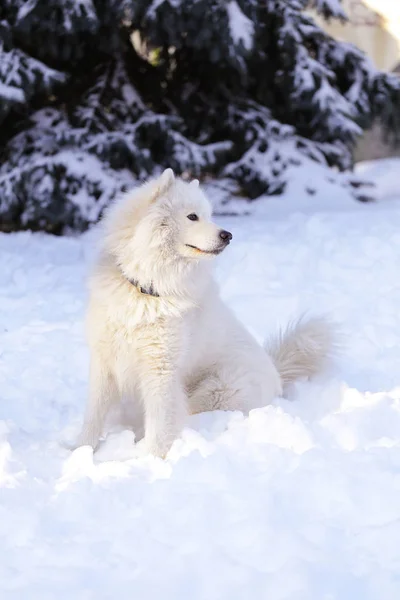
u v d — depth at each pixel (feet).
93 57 35.35
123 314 13.58
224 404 15.17
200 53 33.71
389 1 54.08
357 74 38.17
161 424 13.70
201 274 14.08
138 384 14.28
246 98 37.29
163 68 35.19
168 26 30.76
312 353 16.88
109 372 14.29
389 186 43.98
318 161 36.81
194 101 36.35
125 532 9.99
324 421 13.60
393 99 37.83
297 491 10.79
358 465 11.50
